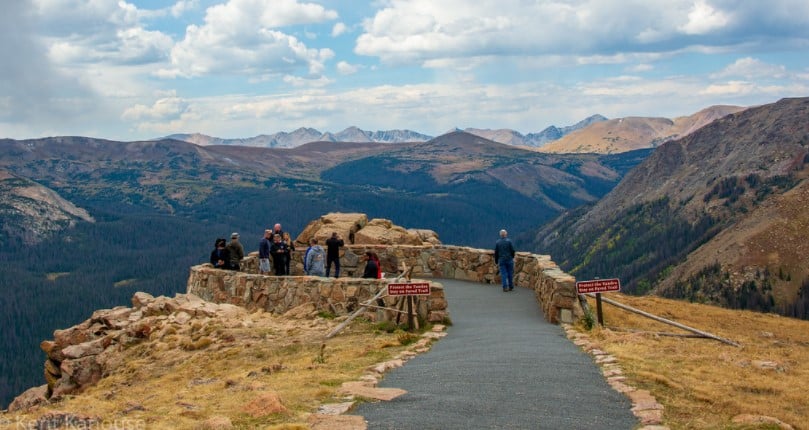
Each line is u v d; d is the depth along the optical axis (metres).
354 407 10.57
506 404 10.70
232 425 9.54
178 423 9.80
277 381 12.78
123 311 22.94
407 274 22.83
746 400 11.39
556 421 9.79
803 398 11.91
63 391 18.83
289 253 26.80
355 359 14.85
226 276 24.47
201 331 19.61
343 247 30.00
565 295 19.67
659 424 9.71
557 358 14.48
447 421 9.73
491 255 28.20
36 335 191.25
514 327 19.06
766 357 16.25
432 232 36.00
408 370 13.55
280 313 22.28
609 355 14.57
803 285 198.62
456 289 26.45
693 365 14.05
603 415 10.16
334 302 21.17
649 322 21.69
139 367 17.56
